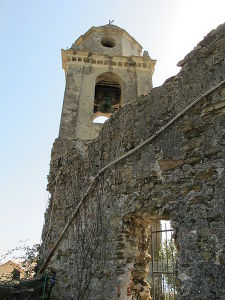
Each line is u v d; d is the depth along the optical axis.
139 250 5.75
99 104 15.50
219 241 4.08
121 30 17.64
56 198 8.64
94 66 15.79
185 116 5.12
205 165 4.59
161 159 5.29
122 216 5.69
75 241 6.98
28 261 10.29
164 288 6.95
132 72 15.80
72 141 8.99
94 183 6.88
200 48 5.26
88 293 6.00
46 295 7.22
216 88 4.75
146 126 5.86
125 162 6.06
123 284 5.27
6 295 6.85
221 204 4.21
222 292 3.85
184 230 4.52
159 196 5.09
